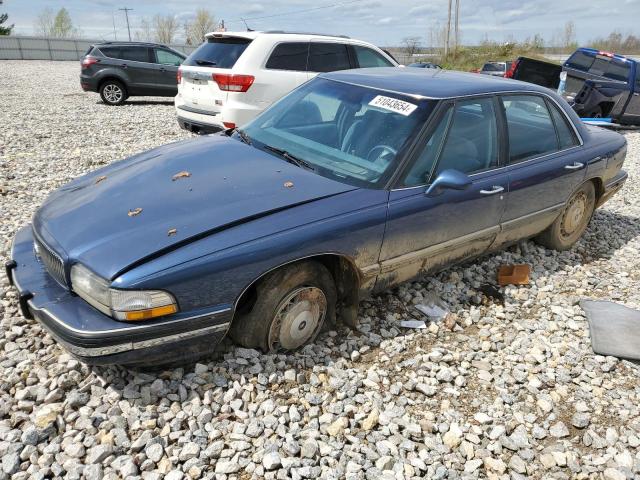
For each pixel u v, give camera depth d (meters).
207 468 2.52
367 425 2.86
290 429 2.77
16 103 13.32
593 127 5.73
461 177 3.46
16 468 2.39
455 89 3.94
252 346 3.18
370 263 3.41
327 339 3.54
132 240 2.71
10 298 3.63
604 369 3.59
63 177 6.66
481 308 4.20
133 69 14.19
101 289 2.57
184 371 3.05
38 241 3.00
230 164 3.49
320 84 4.32
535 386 3.36
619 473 2.75
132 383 2.90
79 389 2.85
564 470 2.77
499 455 2.83
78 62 36.38
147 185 3.23
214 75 7.52
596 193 5.43
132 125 10.77
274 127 4.06
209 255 2.70
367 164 3.53
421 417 3.01
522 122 4.41
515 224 4.41
